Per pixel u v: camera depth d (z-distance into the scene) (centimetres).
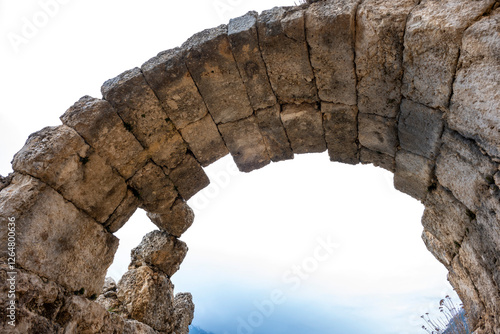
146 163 386
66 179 311
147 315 424
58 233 301
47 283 278
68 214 316
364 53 302
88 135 326
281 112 385
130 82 340
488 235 274
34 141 304
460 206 315
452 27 237
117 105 343
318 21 297
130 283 446
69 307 297
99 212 353
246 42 324
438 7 253
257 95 370
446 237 363
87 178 332
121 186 371
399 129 339
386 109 333
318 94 357
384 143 368
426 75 275
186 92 357
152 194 407
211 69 345
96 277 347
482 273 299
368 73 314
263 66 343
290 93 365
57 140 304
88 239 339
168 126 375
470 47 229
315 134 398
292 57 330
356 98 343
